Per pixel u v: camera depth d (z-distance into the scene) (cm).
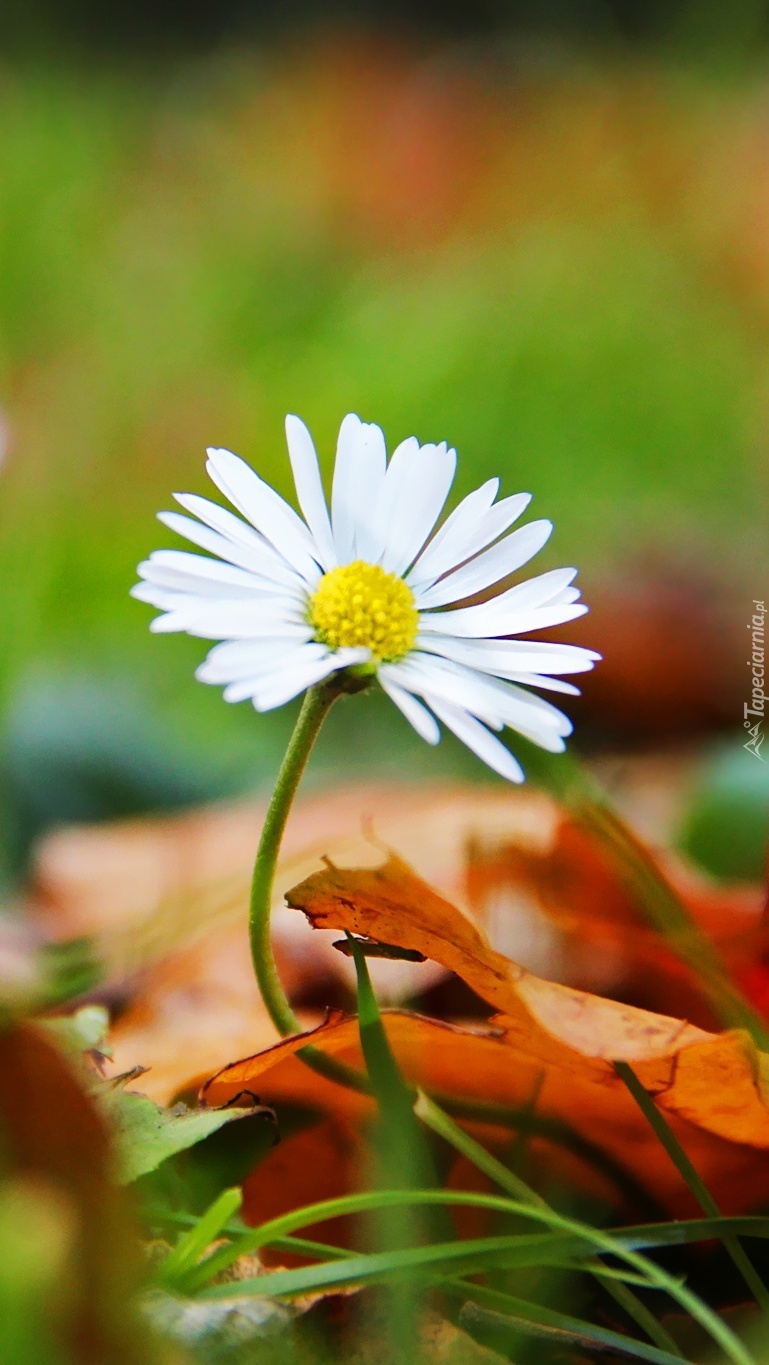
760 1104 18
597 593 40
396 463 19
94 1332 16
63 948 23
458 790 25
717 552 41
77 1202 16
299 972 22
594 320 60
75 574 39
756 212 71
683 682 37
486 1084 19
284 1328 17
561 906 21
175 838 26
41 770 28
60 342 55
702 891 21
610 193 78
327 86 101
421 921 18
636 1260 17
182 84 92
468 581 19
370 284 68
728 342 60
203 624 18
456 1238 18
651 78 87
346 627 18
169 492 47
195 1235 17
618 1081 18
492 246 72
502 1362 17
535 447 52
